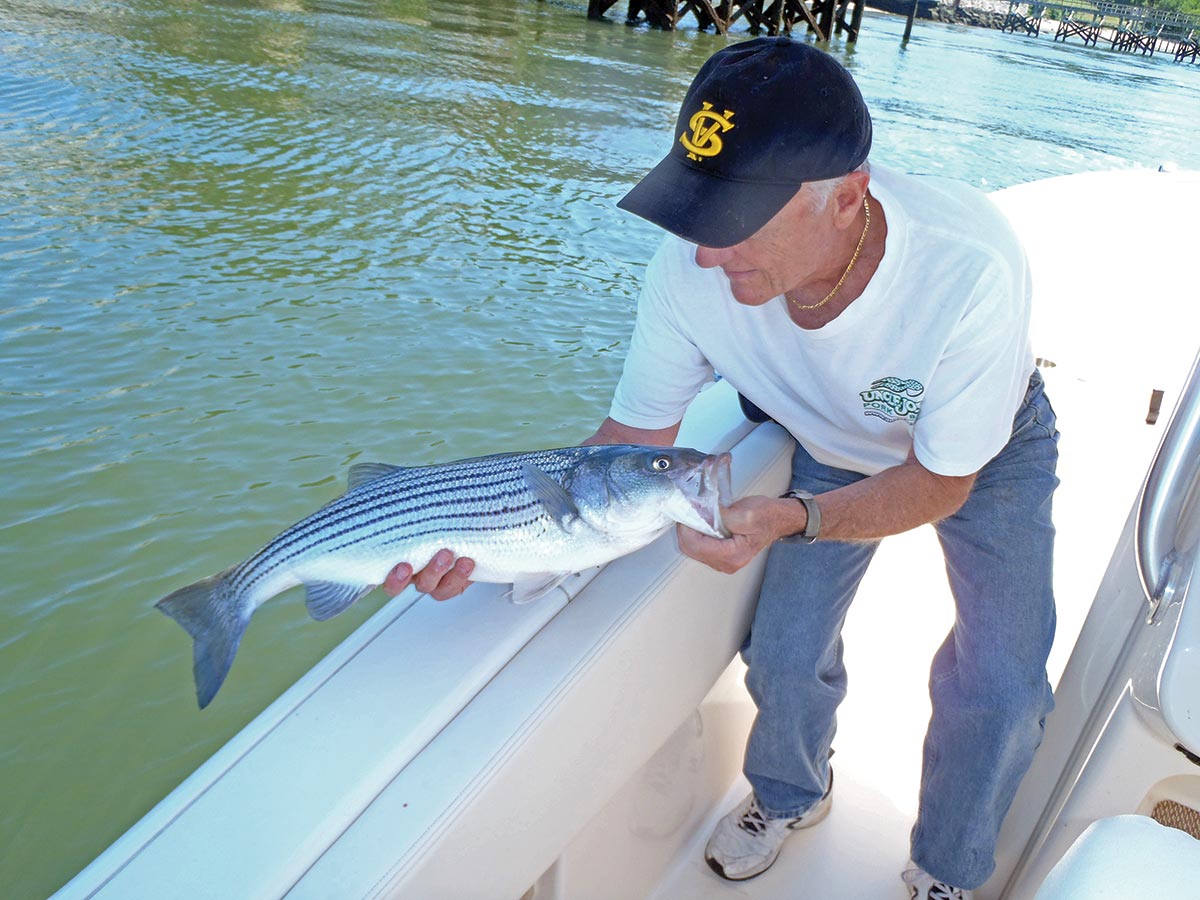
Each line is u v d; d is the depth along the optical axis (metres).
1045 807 2.00
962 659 1.93
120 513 4.98
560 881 1.71
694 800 2.19
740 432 2.19
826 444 2.01
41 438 5.39
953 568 1.97
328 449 5.59
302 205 8.82
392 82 13.48
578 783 1.59
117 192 8.52
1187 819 1.67
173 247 7.67
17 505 4.95
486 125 12.01
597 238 9.02
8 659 4.26
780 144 1.41
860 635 2.72
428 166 10.29
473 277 7.88
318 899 1.18
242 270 7.45
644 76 16.59
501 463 1.62
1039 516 1.88
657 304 1.87
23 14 13.83
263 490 5.22
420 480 1.62
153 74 11.98
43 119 9.97
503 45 17.75
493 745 1.38
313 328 6.77
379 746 1.35
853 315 1.66
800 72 1.42
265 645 4.52
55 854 3.55
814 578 1.99
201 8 16.33
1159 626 1.55
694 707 1.98
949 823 1.93
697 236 1.45
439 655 1.50
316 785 1.29
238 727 4.09
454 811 1.30
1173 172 4.75
